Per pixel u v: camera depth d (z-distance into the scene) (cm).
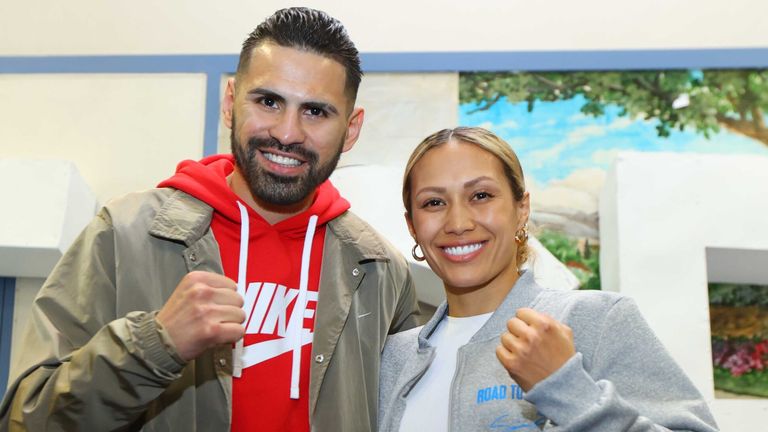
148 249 151
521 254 168
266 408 150
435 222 154
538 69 355
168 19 366
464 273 152
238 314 129
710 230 295
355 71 160
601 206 332
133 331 129
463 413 142
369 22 365
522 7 364
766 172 299
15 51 362
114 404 131
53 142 351
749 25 357
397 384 155
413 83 357
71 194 311
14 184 306
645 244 296
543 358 124
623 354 138
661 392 134
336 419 152
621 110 353
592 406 120
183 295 129
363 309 167
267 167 152
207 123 352
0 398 326
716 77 355
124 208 155
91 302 145
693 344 286
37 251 304
